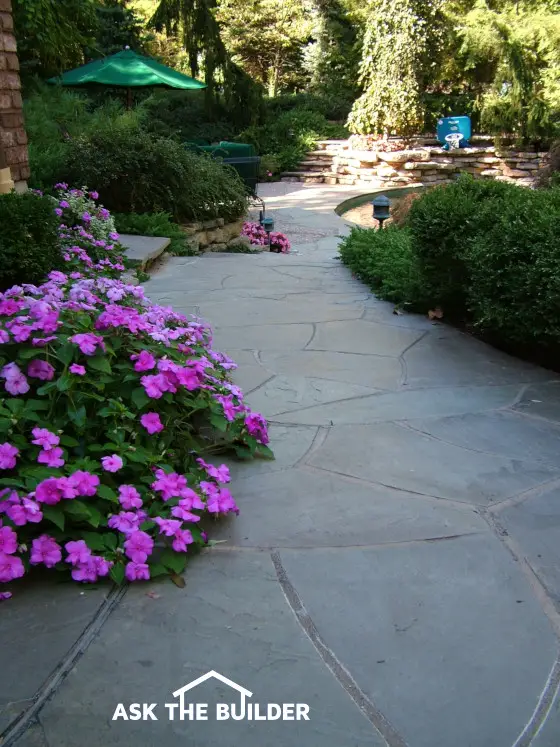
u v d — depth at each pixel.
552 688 1.64
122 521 2.03
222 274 6.45
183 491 2.16
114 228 6.96
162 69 14.39
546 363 3.97
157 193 8.34
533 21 17.19
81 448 2.27
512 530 2.29
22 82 10.34
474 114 19.56
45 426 2.22
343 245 7.16
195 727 1.52
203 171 9.29
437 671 1.68
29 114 9.12
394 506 2.43
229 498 2.25
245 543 2.20
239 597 1.94
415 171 17.47
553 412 3.28
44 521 2.07
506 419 3.19
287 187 17.12
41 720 1.52
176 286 5.89
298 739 1.49
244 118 18.55
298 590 1.98
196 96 18.80
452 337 4.45
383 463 2.75
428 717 1.55
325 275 6.42
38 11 8.04
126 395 2.49
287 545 2.20
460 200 4.54
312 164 18.38
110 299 2.84
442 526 2.30
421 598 1.95
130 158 8.01
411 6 16.80
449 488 2.55
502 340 4.30
